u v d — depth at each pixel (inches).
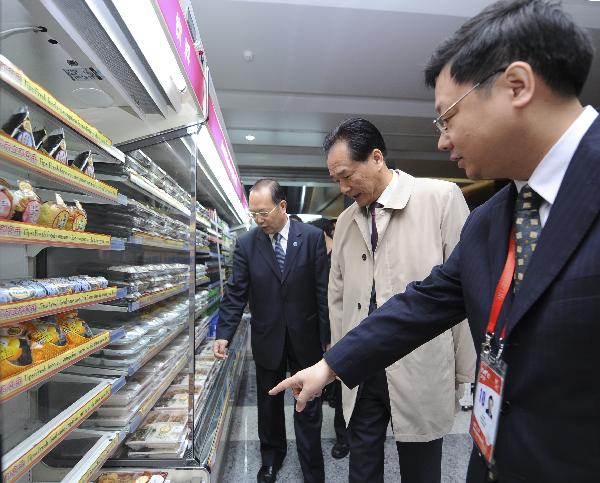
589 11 109.1
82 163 37.3
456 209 53.1
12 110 26.6
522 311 19.8
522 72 19.3
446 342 52.7
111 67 38.2
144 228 52.0
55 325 32.4
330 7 114.3
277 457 79.4
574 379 18.2
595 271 17.5
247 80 157.0
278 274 76.0
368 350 32.4
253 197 75.0
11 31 29.7
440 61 23.1
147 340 51.4
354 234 59.2
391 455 88.0
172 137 54.2
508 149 21.1
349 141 50.3
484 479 24.5
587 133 19.6
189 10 47.2
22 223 25.8
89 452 38.4
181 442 51.4
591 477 18.1
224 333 76.5
